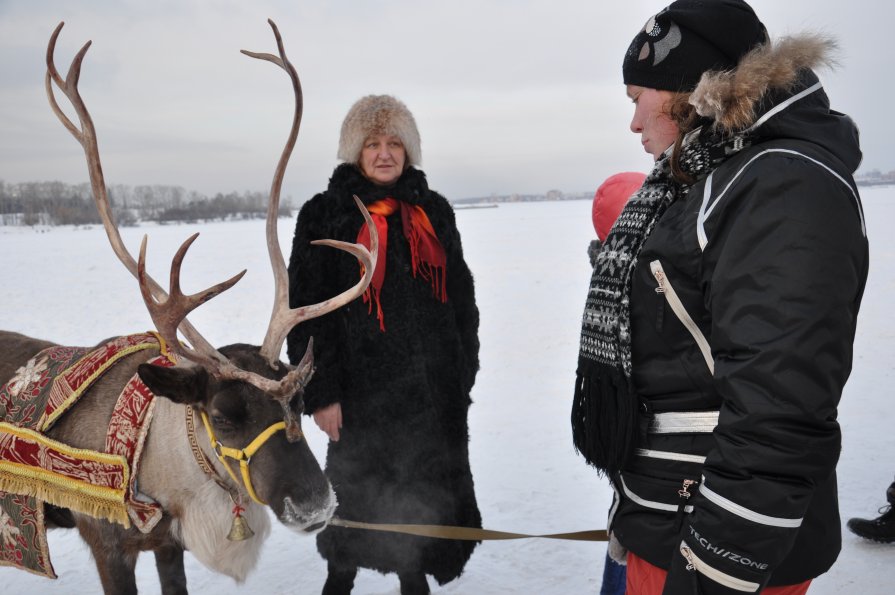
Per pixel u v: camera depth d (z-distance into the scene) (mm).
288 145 2660
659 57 1617
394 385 2881
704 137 1527
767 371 1261
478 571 3492
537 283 14961
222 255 24438
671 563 1498
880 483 4121
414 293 2920
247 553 2721
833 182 1330
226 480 2566
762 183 1336
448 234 3031
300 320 2584
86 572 3695
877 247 17922
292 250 2961
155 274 18609
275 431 2350
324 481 2385
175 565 2750
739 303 1315
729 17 1568
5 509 2705
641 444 1629
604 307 1648
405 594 3033
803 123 1445
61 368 2768
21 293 15695
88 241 38688
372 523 2920
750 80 1417
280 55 2572
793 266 1271
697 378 1509
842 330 1270
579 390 1803
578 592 3273
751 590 1343
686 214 1485
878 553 3398
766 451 1267
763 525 1285
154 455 2559
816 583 3146
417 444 2904
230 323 10680
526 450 5133
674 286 1489
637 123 1739
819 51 1481
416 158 2965
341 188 2908
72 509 2566
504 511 4133
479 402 6453
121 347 2750
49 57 2533
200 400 2428
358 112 2873
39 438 2613
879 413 5410
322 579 3527
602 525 3910
